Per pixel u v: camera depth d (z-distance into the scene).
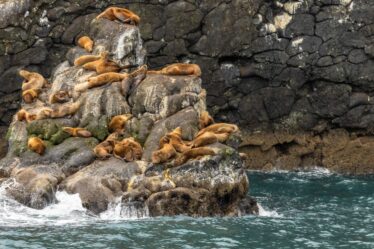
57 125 65.94
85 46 74.25
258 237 54.25
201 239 52.91
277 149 88.69
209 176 60.38
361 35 86.50
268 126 88.56
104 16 75.44
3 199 59.78
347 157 87.25
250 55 87.31
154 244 51.22
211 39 87.25
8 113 88.31
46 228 54.50
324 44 86.81
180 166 60.97
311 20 86.88
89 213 59.03
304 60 87.06
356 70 86.69
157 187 60.12
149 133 65.12
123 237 52.66
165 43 87.50
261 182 80.00
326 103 87.62
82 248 49.84
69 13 87.62
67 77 70.44
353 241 54.16
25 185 60.91
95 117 66.25
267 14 87.00
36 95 70.38
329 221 60.72
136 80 67.75
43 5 87.62
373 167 86.69
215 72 88.00
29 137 65.81
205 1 87.06
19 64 88.00
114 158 63.25
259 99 88.25
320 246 52.59
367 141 87.50
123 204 59.19
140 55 73.50
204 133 63.12
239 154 62.66
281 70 87.44
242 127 89.00
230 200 61.31
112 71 70.06
